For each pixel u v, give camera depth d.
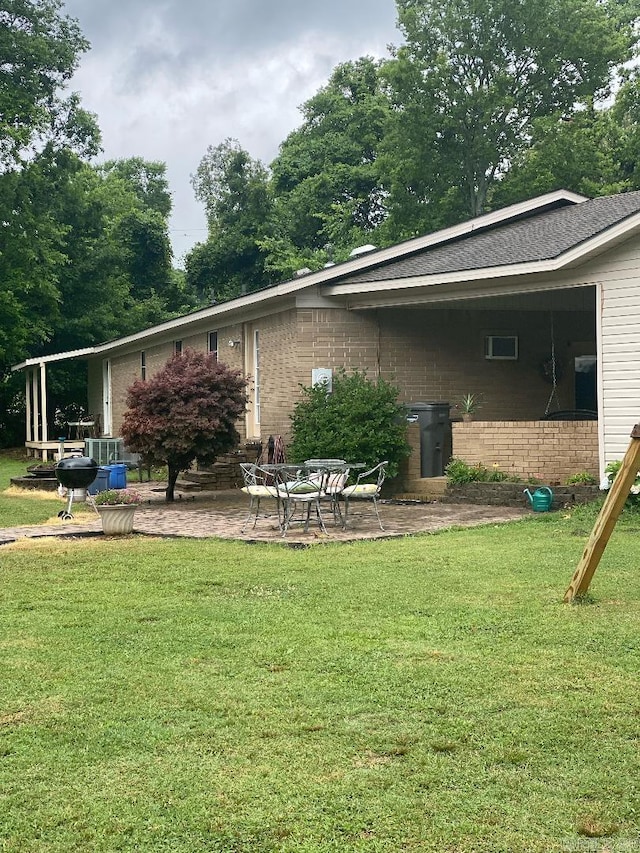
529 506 12.12
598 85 34.00
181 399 13.82
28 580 7.78
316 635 5.77
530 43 33.12
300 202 41.28
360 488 10.77
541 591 6.92
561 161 31.58
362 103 42.66
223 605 6.69
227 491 16.11
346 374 15.05
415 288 13.75
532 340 16.36
